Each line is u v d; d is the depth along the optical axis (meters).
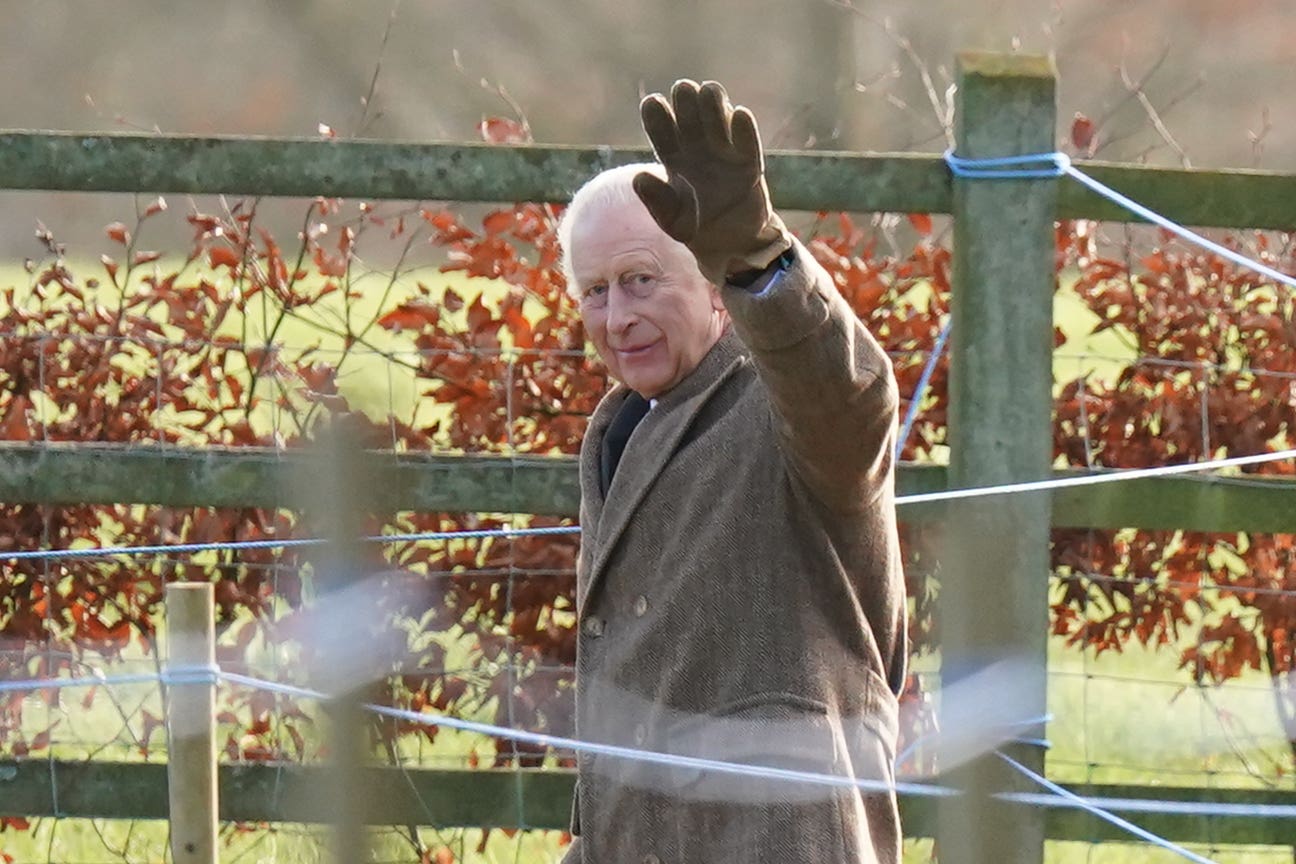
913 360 15.54
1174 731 16.16
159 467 14.48
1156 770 16.16
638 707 10.48
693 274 10.69
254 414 15.87
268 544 13.77
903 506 14.38
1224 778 16.06
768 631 10.13
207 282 15.77
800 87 62.22
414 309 15.44
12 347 15.66
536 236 15.59
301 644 15.49
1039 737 13.18
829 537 10.20
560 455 15.23
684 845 10.20
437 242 15.65
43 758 14.97
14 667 15.80
